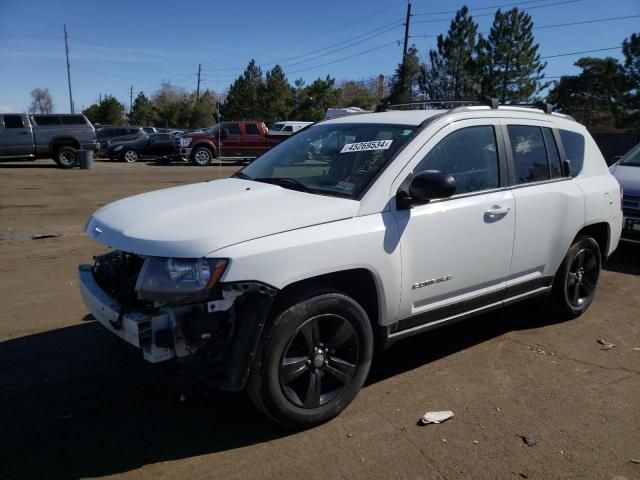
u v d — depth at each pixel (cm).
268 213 313
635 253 808
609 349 454
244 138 2602
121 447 309
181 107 6731
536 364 422
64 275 630
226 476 285
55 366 403
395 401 363
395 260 343
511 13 3372
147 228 305
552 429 333
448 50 3472
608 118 5100
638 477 290
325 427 331
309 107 5644
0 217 1019
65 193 1380
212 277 280
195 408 350
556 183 462
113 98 7331
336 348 332
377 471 291
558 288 494
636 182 733
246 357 292
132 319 291
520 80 3403
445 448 311
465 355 437
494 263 408
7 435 318
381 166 353
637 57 3306
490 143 414
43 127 2147
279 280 295
